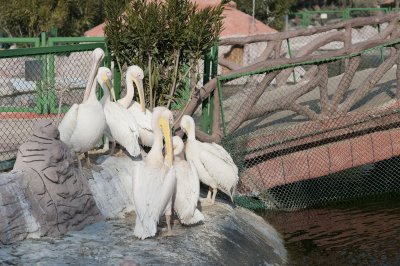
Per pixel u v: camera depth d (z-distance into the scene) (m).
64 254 7.14
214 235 8.30
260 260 8.48
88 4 28.97
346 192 12.23
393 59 11.91
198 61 11.21
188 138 9.67
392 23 14.12
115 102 9.55
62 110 11.61
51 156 7.88
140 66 10.84
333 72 14.12
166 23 10.71
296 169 11.54
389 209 11.67
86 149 8.63
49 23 26.44
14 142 10.12
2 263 6.75
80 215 8.14
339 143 11.75
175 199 8.29
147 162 8.05
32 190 7.71
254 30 21.44
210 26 10.82
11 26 27.45
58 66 12.16
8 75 11.99
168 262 7.17
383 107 11.94
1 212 7.30
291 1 33.34
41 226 7.67
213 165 9.47
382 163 12.74
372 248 9.67
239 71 11.70
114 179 9.09
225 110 11.80
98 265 6.88
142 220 7.78
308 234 10.30
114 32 10.61
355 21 13.66
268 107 11.50
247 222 9.66
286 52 19.53
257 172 11.34
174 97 11.03
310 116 11.67
